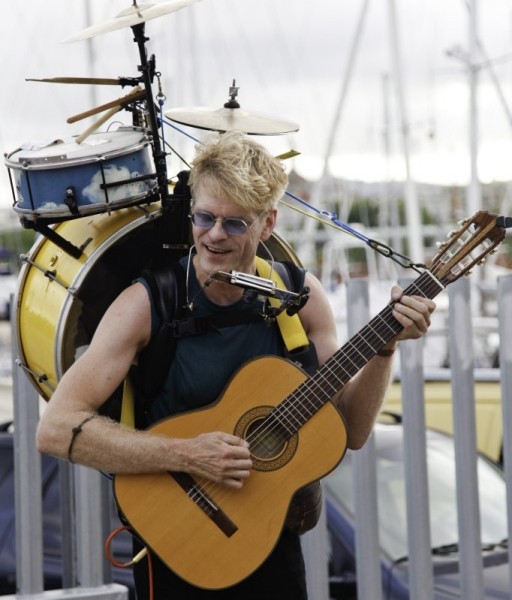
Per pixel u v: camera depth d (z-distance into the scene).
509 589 4.81
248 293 3.52
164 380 3.61
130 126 3.85
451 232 3.63
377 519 4.69
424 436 4.68
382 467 5.89
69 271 3.81
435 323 14.66
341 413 3.63
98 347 3.51
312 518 3.70
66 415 3.45
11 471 5.92
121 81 3.85
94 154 3.57
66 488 5.00
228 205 3.44
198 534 3.52
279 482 3.56
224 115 4.04
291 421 3.57
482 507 5.96
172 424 3.53
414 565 4.67
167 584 3.63
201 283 3.59
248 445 3.50
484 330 12.92
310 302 3.84
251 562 3.52
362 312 4.62
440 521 5.67
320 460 3.58
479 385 8.67
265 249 3.95
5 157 3.73
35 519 4.65
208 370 3.59
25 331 4.00
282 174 3.56
